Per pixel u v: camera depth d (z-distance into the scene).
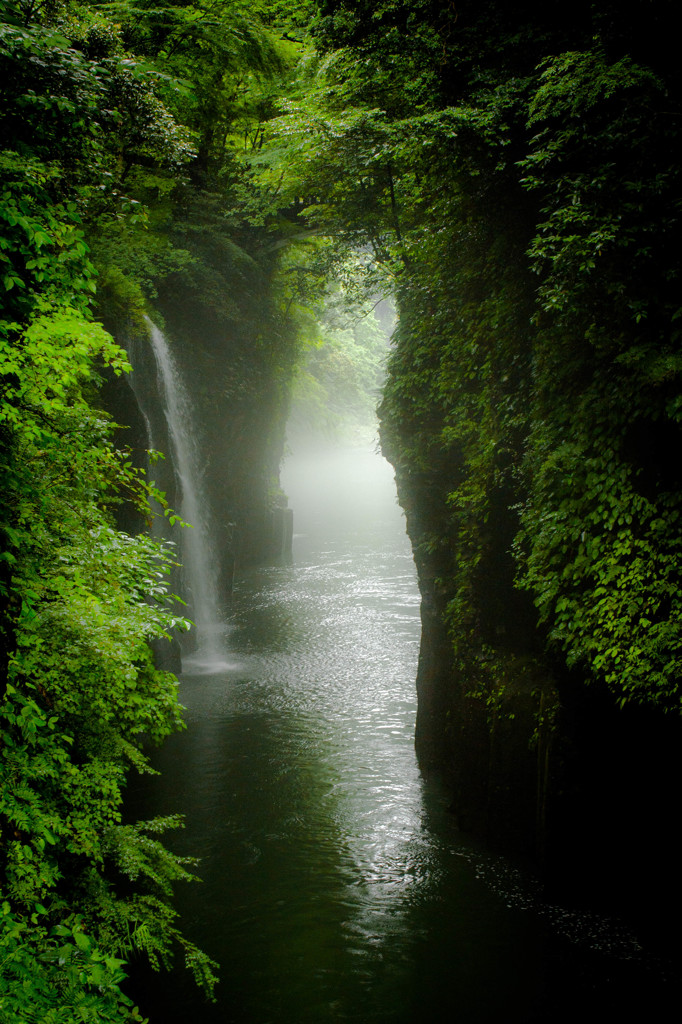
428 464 13.32
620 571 8.45
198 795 12.22
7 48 5.89
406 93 11.89
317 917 9.27
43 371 5.94
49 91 6.34
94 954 4.43
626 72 8.05
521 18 10.00
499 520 11.09
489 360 10.88
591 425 8.73
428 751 13.20
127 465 8.12
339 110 14.22
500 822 10.54
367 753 13.68
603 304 8.62
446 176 10.87
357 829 11.19
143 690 7.27
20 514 5.98
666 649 8.15
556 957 8.54
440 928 9.05
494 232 10.39
